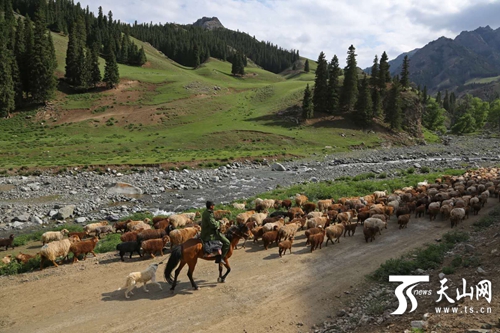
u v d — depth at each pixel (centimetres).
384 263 1293
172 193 3219
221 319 936
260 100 9581
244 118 8088
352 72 8206
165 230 1645
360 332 807
